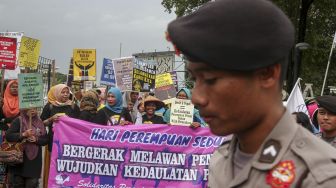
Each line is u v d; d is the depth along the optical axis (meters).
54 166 6.29
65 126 6.30
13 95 8.73
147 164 6.36
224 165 1.32
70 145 6.29
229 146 1.33
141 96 12.25
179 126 6.38
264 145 1.17
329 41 28.91
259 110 1.16
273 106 1.18
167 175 6.36
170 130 6.37
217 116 1.16
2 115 8.67
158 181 6.36
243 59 1.08
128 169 6.34
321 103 4.93
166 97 11.42
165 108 9.73
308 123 5.12
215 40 1.07
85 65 12.31
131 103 11.09
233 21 1.08
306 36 28.53
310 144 1.13
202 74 1.14
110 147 6.32
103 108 8.05
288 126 1.17
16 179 6.72
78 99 11.45
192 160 6.36
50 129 7.40
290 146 1.14
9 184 6.80
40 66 15.80
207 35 1.08
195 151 6.39
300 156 1.11
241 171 1.19
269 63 1.09
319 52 28.78
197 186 6.35
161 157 6.36
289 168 1.11
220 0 1.12
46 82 16.11
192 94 1.18
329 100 4.89
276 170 1.13
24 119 6.75
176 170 6.37
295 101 6.87
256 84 1.14
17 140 6.58
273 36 1.09
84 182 6.29
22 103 6.68
